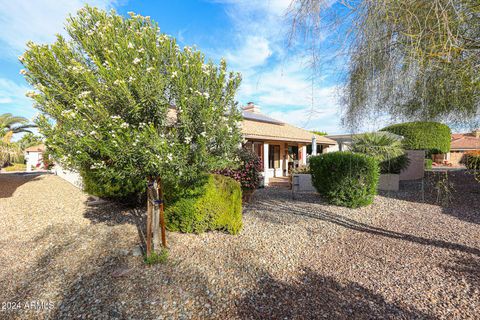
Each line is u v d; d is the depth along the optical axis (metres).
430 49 2.25
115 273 3.08
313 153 13.16
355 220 5.35
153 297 2.57
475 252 3.52
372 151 8.98
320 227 4.86
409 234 4.40
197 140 2.84
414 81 2.57
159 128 2.88
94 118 2.58
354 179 6.41
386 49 2.51
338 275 3.01
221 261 3.38
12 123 13.42
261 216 5.64
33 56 2.56
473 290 2.58
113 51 2.59
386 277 2.93
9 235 4.73
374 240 4.17
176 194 4.25
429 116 3.63
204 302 2.49
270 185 11.13
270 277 2.97
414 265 3.20
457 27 2.14
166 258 3.42
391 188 9.00
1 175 15.70
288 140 11.98
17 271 3.29
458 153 17.44
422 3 2.14
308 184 9.47
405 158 9.39
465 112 3.53
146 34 2.97
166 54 2.97
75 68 2.40
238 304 2.45
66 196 8.57
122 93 2.46
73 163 2.63
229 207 4.39
